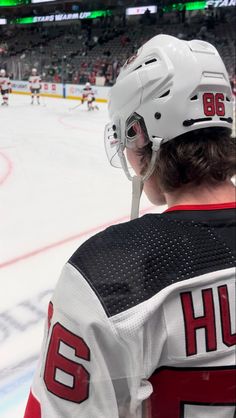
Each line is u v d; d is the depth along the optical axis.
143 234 0.59
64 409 0.59
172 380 0.59
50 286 2.19
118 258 0.56
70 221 2.82
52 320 0.60
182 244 0.59
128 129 0.74
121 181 3.21
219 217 0.63
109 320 0.53
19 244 2.45
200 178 0.65
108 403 0.57
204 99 0.67
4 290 2.08
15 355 1.64
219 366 0.59
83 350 0.56
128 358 0.55
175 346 0.57
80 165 2.99
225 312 0.58
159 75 0.68
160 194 0.75
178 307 0.57
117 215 3.04
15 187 2.22
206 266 0.58
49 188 2.67
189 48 0.69
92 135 3.56
